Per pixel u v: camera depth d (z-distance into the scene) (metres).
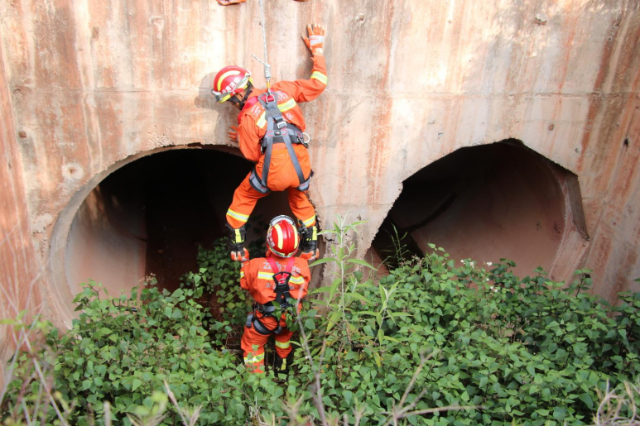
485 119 4.61
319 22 3.88
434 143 4.61
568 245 5.32
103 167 3.95
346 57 4.07
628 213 4.72
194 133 4.00
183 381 3.02
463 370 3.36
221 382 3.03
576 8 4.30
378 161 4.55
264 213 6.60
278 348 4.18
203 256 5.63
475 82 4.44
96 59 3.60
